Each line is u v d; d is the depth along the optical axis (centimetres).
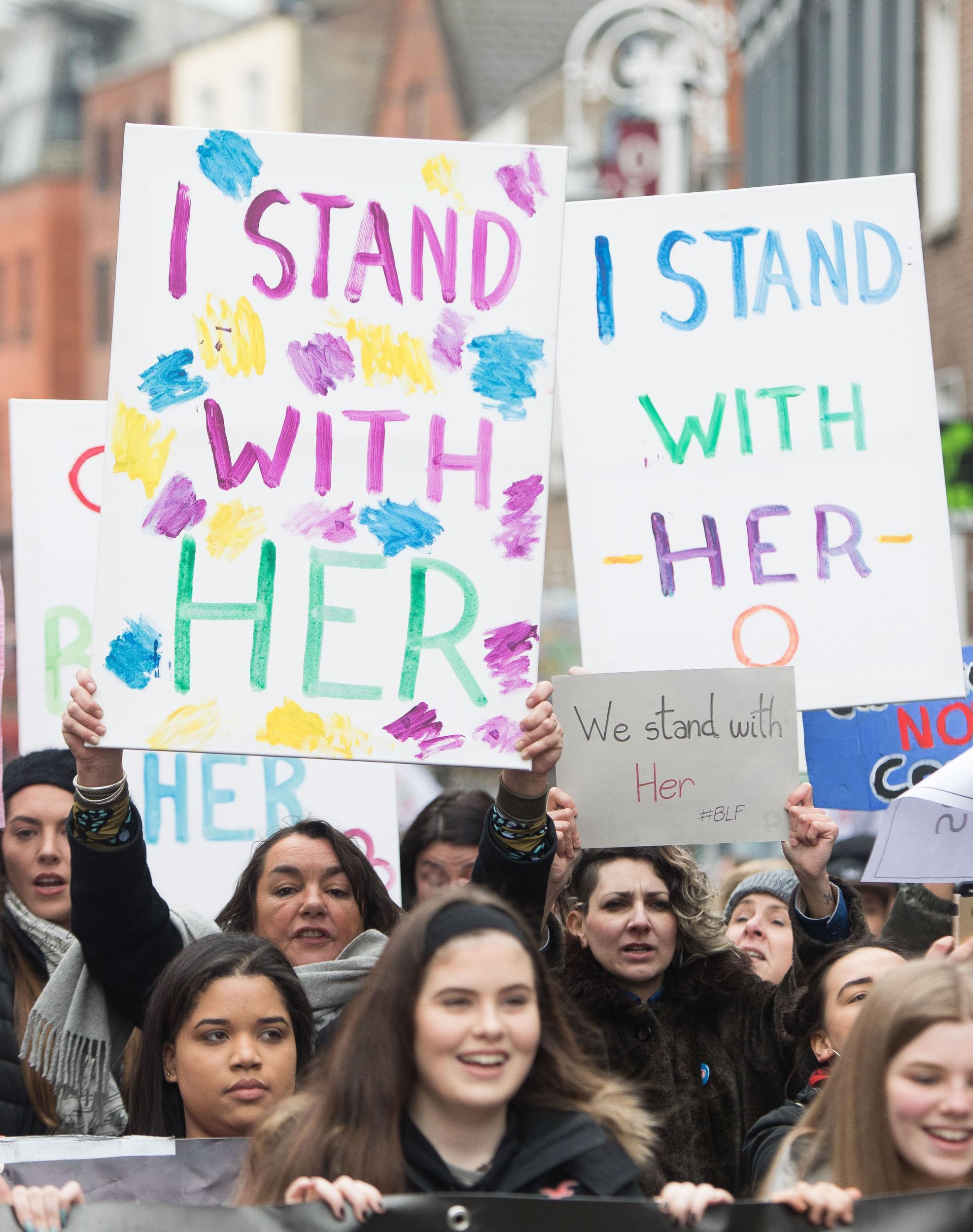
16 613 773
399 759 570
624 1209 424
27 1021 648
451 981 429
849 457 661
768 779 628
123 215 590
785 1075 629
